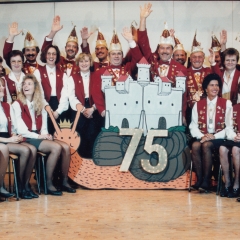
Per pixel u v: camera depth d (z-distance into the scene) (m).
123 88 5.52
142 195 4.99
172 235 3.31
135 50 5.58
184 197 4.85
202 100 5.43
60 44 5.68
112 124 5.52
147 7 5.58
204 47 5.66
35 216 3.94
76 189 5.42
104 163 5.46
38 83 5.38
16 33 5.67
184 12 5.66
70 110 5.61
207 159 5.05
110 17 5.69
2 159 4.61
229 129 5.21
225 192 4.88
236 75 5.61
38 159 5.09
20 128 5.22
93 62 5.65
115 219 3.82
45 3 5.70
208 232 3.38
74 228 3.52
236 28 5.65
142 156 5.45
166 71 5.62
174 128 5.49
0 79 5.09
